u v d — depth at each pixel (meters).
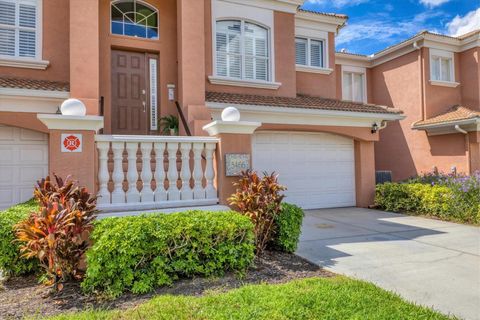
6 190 8.99
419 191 11.14
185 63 10.06
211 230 4.93
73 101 5.61
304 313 3.64
